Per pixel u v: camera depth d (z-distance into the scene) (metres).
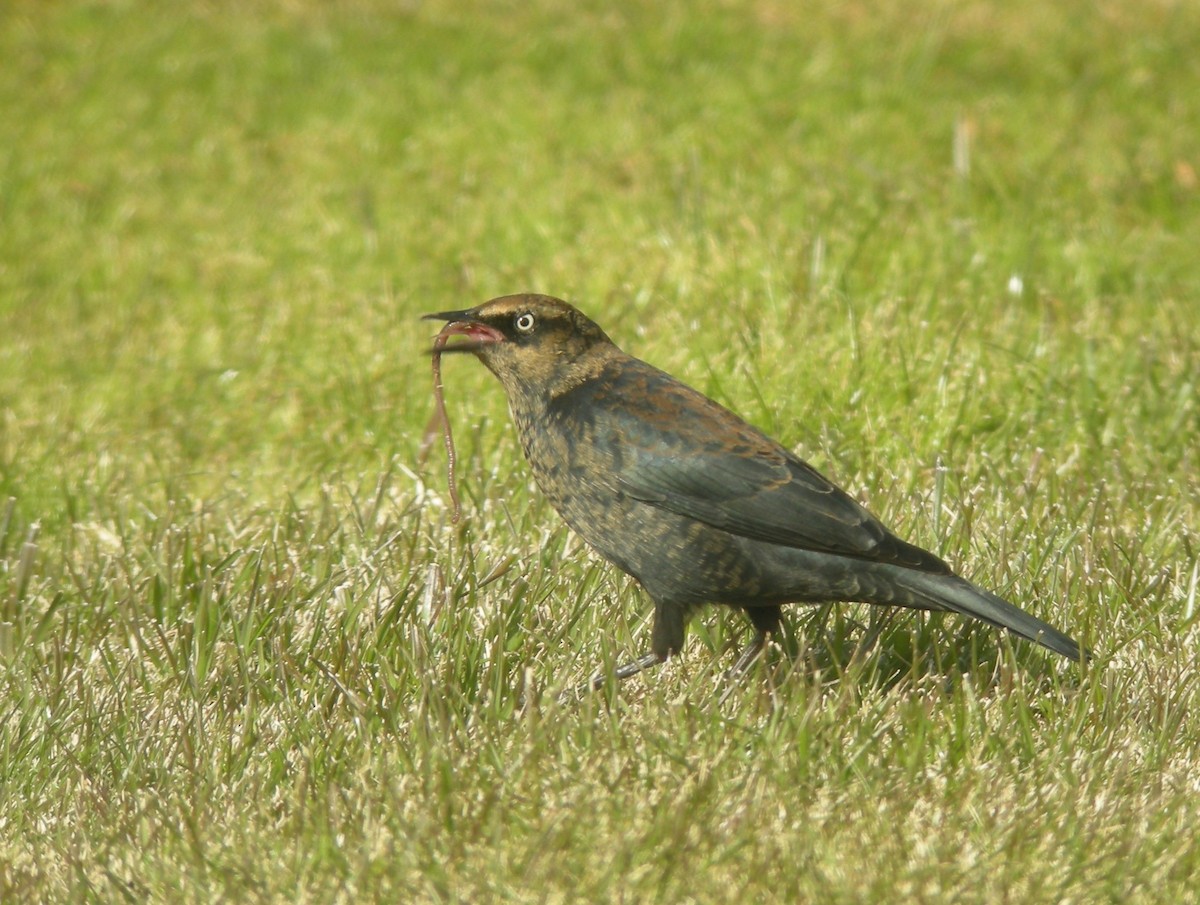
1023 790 6.95
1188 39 21.30
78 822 7.04
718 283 13.41
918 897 6.17
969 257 13.84
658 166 17.02
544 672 8.23
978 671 8.21
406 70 21.06
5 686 8.34
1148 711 7.68
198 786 7.29
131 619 8.84
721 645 8.65
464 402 12.14
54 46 22.42
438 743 7.23
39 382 13.80
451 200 17.16
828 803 6.82
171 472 11.60
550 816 6.74
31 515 11.28
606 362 8.34
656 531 8.00
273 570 9.35
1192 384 11.44
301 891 6.34
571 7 23.11
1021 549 9.21
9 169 18.66
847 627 8.71
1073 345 12.35
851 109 18.81
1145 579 9.00
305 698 7.95
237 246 16.50
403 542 9.63
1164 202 15.62
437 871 6.38
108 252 16.59
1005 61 20.52
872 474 10.59
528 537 9.67
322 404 12.60
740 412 11.48
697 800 6.77
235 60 21.70
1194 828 6.61
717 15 22.56
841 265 13.66
